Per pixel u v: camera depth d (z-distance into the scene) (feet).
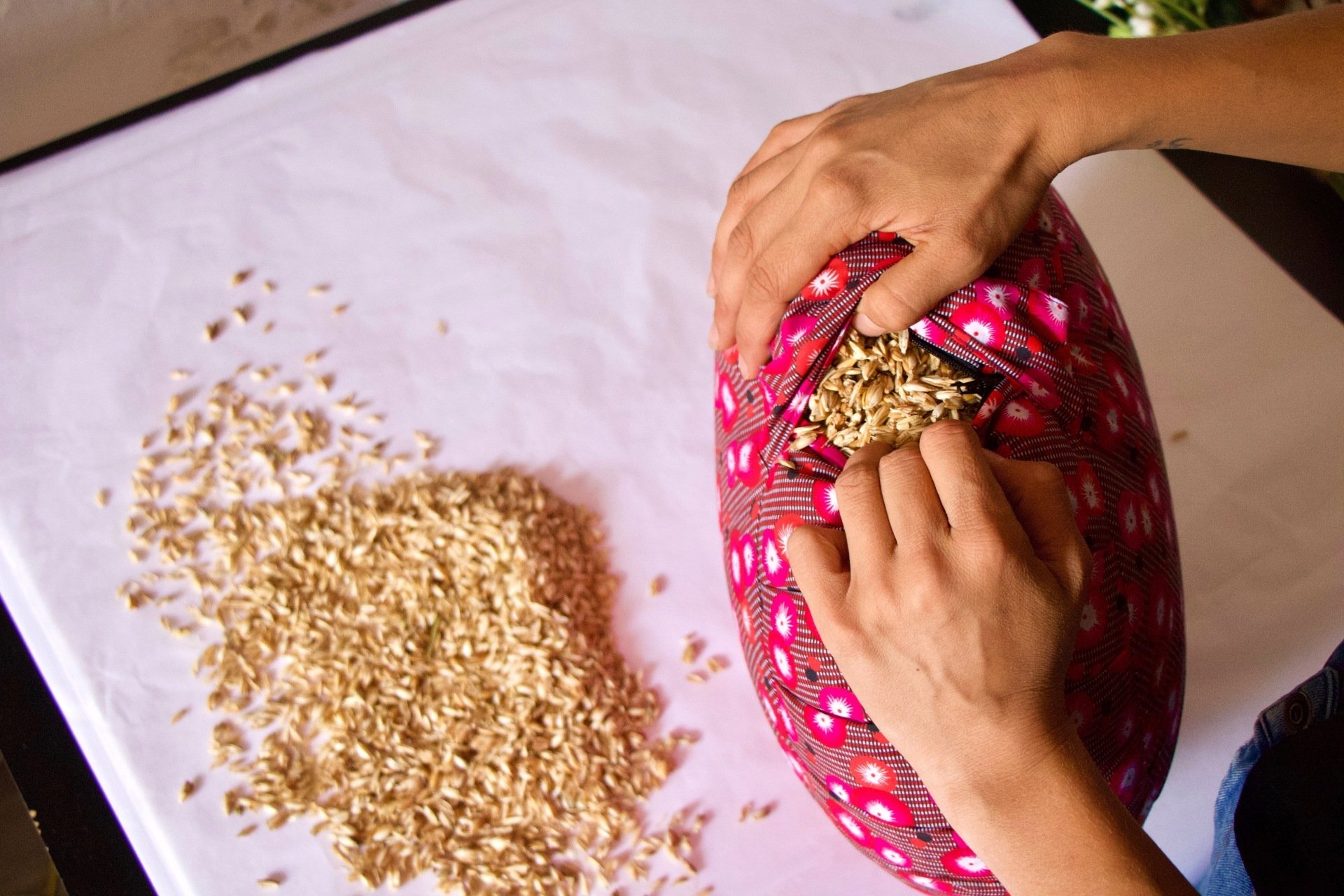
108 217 3.29
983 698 1.93
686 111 3.47
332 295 3.28
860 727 2.24
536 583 3.01
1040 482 2.04
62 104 3.62
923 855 2.31
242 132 3.38
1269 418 3.16
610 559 3.12
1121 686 2.25
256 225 3.32
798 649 2.28
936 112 2.21
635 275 3.33
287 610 3.03
